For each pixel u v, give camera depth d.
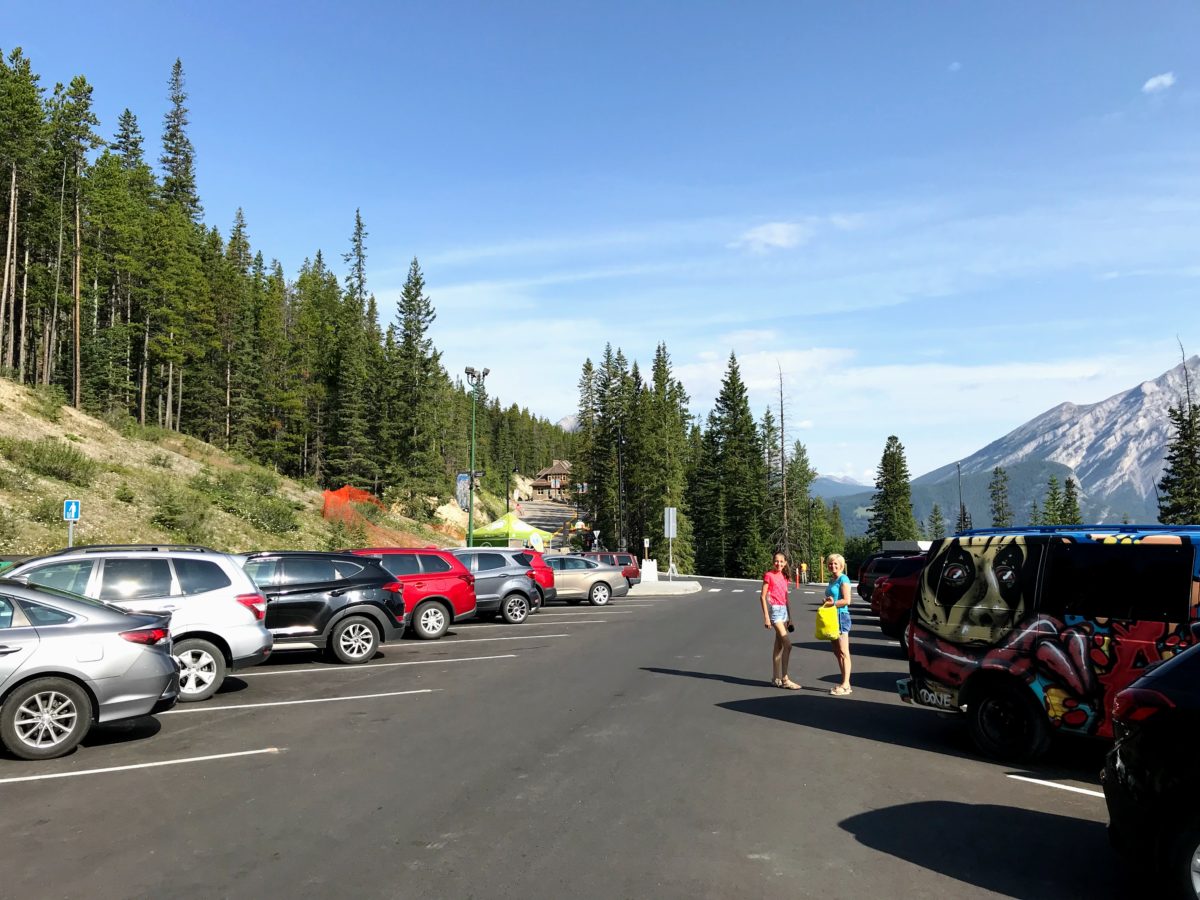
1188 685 4.56
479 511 116.81
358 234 105.62
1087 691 7.38
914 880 4.86
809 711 10.15
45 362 61.06
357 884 4.69
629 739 8.47
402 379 81.31
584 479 104.62
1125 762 4.66
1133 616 7.28
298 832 5.59
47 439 34.50
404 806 6.19
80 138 58.44
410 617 17.42
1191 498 65.75
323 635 13.71
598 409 93.00
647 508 88.44
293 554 14.05
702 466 97.50
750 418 94.44
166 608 10.46
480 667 13.62
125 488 32.03
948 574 8.47
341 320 94.19
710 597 36.66
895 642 18.70
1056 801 6.56
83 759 7.59
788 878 4.86
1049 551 7.84
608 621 22.66
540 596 22.69
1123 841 4.64
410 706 10.24
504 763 7.48
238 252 98.25
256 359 79.62
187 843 5.36
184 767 7.32
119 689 7.87
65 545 24.48
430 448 82.44
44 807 6.14
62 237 59.06
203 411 75.19
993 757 7.87
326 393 88.06
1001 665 7.80
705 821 5.90
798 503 99.56
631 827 5.75
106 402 59.03
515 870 4.93
